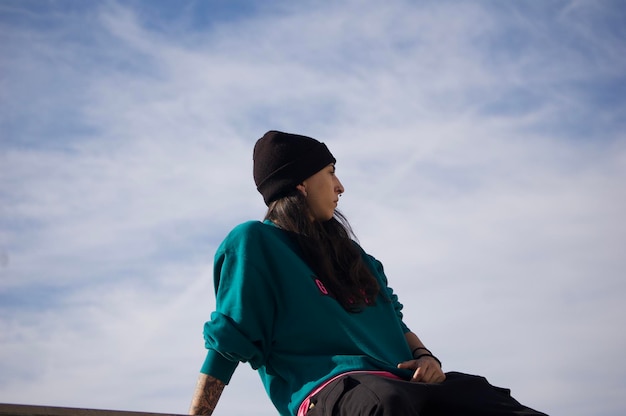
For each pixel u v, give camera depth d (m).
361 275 3.64
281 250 3.53
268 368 3.44
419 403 3.03
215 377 3.38
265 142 3.85
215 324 3.38
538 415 3.19
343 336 3.39
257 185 3.87
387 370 3.29
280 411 3.32
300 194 3.75
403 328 3.82
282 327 3.42
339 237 3.73
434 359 3.41
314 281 3.49
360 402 2.85
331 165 3.88
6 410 2.46
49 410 2.51
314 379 3.24
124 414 2.60
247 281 3.45
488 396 3.20
